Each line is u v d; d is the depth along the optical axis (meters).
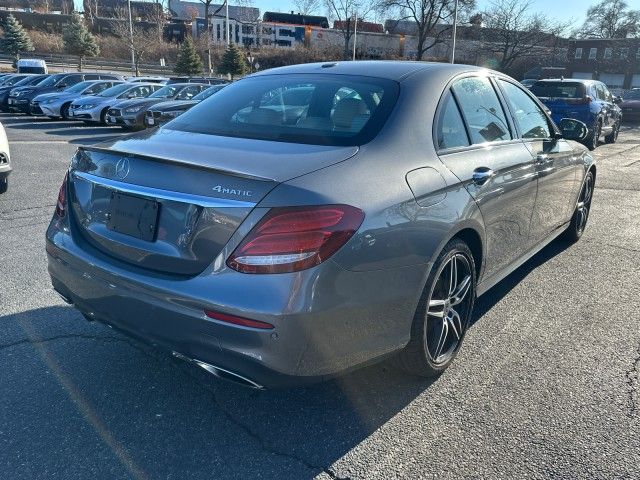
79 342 3.39
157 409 2.76
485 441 2.55
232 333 2.16
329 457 2.45
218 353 2.23
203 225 2.25
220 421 2.68
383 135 2.67
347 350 2.35
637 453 2.48
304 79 3.28
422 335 2.78
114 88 19.00
